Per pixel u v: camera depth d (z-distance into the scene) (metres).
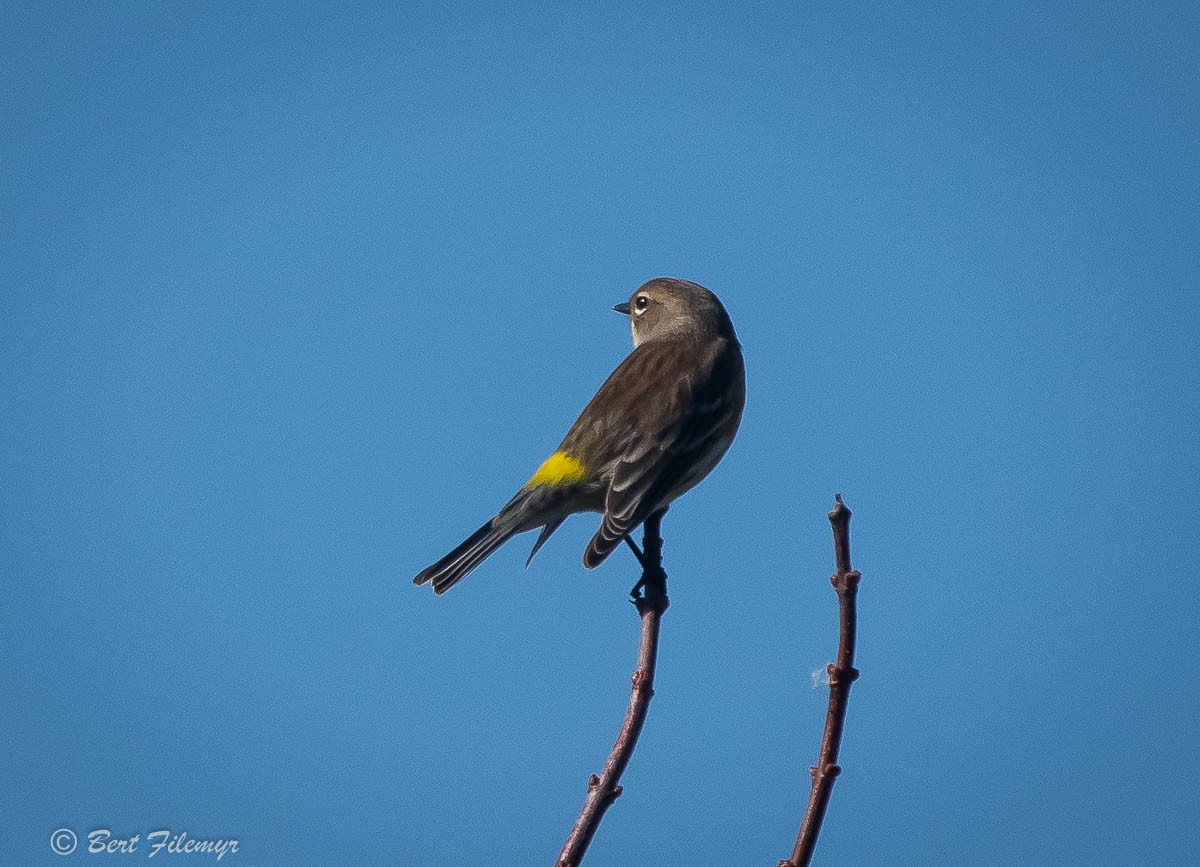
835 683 5.73
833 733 5.70
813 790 5.67
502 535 12.43
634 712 6.23
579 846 5.70
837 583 5.82
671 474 12.37
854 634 5.76
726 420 13.23
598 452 12.47
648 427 12.52
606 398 12.86
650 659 6.42
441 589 12.14
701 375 13.17
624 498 12.09
